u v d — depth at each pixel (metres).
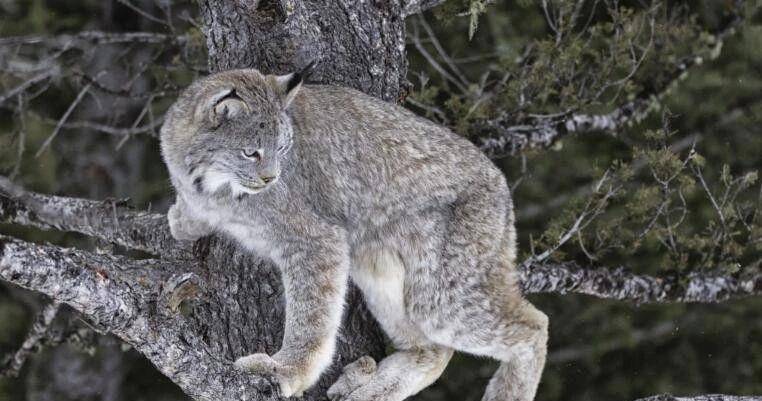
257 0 9.35
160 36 13.77
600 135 15.50
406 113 9.66
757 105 15.62
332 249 9.27
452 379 15.08
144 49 16.53
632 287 11.57
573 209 11.84
